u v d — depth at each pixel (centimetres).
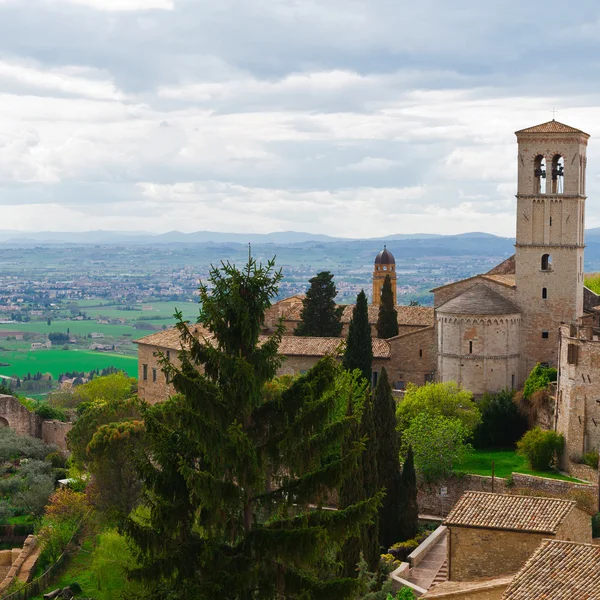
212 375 4322
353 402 7438
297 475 4334
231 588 4031
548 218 11212
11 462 12538
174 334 13988
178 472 4184
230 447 4088
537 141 11219
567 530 5778
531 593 4447
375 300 17938
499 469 9362
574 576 4531
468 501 5981
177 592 4059
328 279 13388
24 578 8912
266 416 4344
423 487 9119
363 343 11462
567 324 10525
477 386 11119
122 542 7719
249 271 4512
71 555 9281
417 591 6350
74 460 10956
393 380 12019
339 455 6303
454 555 5788
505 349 11150
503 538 5675
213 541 4109
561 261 11194
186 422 4094
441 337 11362
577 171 11119
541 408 10138
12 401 13612
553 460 9350
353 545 6384
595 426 9012
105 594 7638
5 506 10675
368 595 5600
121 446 8919
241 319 4344
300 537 4056
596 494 8206
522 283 11331
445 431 9188
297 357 12294
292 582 4159
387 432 8088
